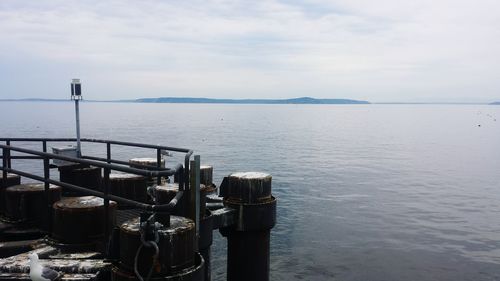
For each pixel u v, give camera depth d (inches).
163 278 172.1
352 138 3969.0
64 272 192.1
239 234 303.7
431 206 1254.3
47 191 240.2
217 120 7135.8
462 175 1862.7
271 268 757.3
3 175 292.4
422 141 3710.6
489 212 1199.6
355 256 827.4
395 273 756.6
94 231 223.8
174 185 278.4
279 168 1894.7
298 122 7239.2
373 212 1157.1
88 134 3444.9
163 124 5467.5
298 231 968.3
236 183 302.0
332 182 1588.3
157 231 169.8
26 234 255.3
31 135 3174.2
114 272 179.8
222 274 690.8
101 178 340.8
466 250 882.8
